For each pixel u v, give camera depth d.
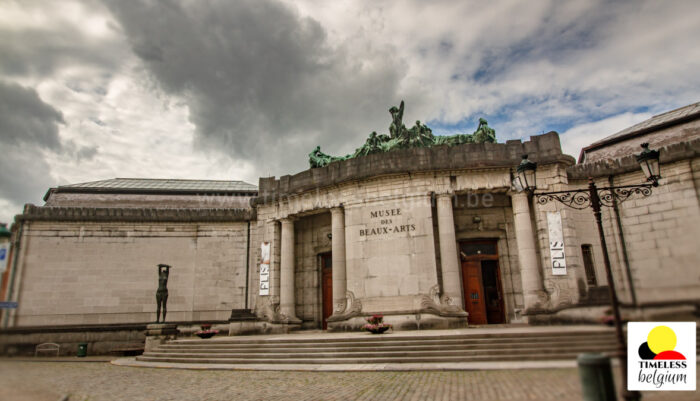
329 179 31.70
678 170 24.25
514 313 28.45
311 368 19.05
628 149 32.84
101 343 31.98
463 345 19.12
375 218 29.22
